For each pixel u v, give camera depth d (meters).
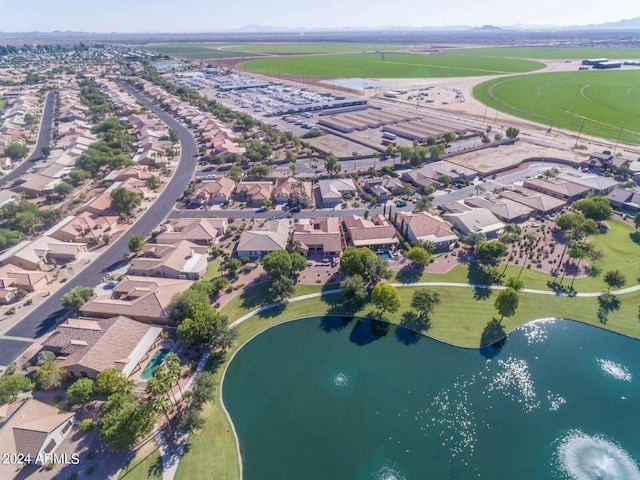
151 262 118.69
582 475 69.56
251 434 75.88
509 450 73.69
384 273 111.44
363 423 78.38
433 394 84.25
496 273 115.25
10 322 101.75
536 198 152.75
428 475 69.62
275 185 179.12
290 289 106.12
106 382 77.50
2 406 78.00
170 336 96.44
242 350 94.44
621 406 81.75
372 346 95.81
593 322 100.69
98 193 176.50
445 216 144.00
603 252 122.75
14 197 162.62
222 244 135.12
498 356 92.56
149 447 71.81
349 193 168.25
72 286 115.62
